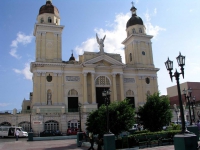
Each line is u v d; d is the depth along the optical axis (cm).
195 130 2228
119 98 5456
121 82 5438
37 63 4906
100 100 5331
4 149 2411
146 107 2825
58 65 5075
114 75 5425
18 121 4388
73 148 2398
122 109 2384
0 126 4138
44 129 4250
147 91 5756
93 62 5284
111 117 2314
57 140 3497
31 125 4297
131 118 2384
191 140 1252
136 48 5912
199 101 6594
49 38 5203
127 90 5591
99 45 5566
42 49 5084
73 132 4144
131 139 2106
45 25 5144
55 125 4347
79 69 5303
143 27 6131
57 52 5175
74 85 5197
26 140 3578
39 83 4900
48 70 5019
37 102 4797
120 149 1992
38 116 4234
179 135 1284
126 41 6266
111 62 5466
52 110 4847
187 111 5616
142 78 5766
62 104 4950
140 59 5869
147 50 6022
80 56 5541
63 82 5122
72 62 5497
